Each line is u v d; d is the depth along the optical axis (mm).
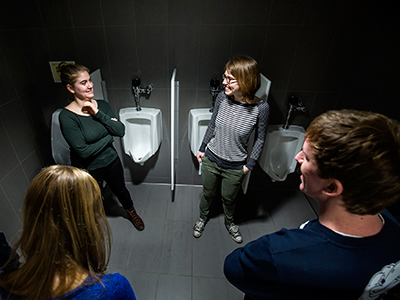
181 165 2420
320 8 1630
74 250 525
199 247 1914
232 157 1591
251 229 2096
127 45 1797
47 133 2145
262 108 1452
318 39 1738
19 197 1846
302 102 2018
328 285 490
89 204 536
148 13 1669
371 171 408
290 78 1907
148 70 1902
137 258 1812
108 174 1754
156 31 1735
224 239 1987
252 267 587
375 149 404
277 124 2133
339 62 1821
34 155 1999
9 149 1712
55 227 494
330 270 486
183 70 1892
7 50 1641
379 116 447
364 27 1665
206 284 1665
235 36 1745
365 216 486
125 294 562
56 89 1964
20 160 1834
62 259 500
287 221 2189
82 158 1545
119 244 1908
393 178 407
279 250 537
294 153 2186
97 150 1562
